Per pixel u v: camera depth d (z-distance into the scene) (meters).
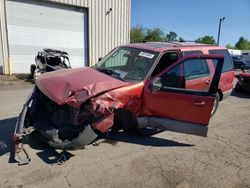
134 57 5.37
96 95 4.02
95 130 4.06
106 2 18.31
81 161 4.20
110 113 4.09
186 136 5.52
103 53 18.94
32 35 15.30
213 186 3.70
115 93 4.24
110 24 18.94
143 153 4.61
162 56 5.25
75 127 4.12
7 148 4.48
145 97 4.73
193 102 4.57
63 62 12.42
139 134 5.41
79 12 17.19
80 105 3.89
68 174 3.80
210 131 5.94
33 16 15.15
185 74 5.48
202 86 5.89
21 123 4.12
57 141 4.02
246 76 10.84
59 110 4.30
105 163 4.18
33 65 12.98
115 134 5.36
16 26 14.55
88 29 17.75
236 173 4.08
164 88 4.74
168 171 4.04
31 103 4.40
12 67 14.73
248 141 5.41
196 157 4.57
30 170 3.84
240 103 9.12
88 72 4.80
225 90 7.27
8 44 14.37
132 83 4.65
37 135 4.43
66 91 4.02
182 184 3.71
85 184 3.58
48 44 16.11
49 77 4.63
